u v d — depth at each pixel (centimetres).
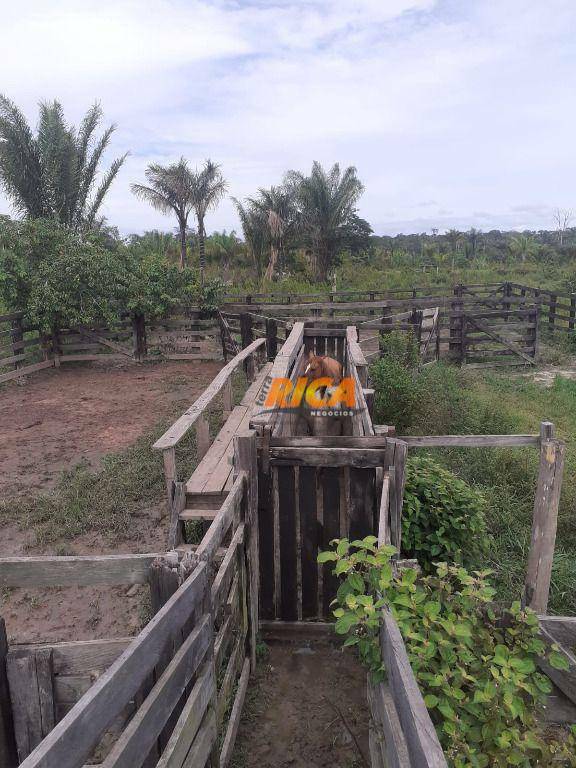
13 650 228
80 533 537
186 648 222
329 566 422
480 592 283
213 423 849
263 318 1227
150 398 1055
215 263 3772
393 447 397
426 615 244
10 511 586
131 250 1697
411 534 463
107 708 163
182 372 1286
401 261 4416
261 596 429
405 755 181
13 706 230
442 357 1423
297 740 328
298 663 397
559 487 425
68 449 779
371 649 242
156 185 2686
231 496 352
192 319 1448
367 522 415
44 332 1324
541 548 432
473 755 201
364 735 329
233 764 309
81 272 1251
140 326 1386
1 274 1198
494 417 829
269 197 3244
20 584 242
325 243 3241
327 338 1034
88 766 183
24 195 1781
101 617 420
